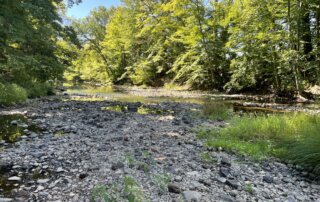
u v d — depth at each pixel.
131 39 33.56
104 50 39.25
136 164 4.25
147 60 31.38
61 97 16.56
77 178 3.66
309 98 15.68
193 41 23.08
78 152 4.89
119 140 5.88
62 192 3.23
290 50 15.72
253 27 17.62
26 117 8.53
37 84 16.75
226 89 22.31
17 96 12.07
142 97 18.12
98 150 5.04
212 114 9.58
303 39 17.28
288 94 17.16
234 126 7.08
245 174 4.07
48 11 13.03
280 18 16.77
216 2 22.91
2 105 10.70
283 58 15.97
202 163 4.47
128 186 3.30
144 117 9.20
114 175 3.77
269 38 17.11
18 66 11.95
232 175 3.98
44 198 3.06
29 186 3.39
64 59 17.02
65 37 15.20
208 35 22.77
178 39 24.62
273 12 16.61
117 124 7.78
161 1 30.47
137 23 32.56
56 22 14.46
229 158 4.84
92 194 3.14
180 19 27.39
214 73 23.84
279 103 14.48
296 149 4.77
